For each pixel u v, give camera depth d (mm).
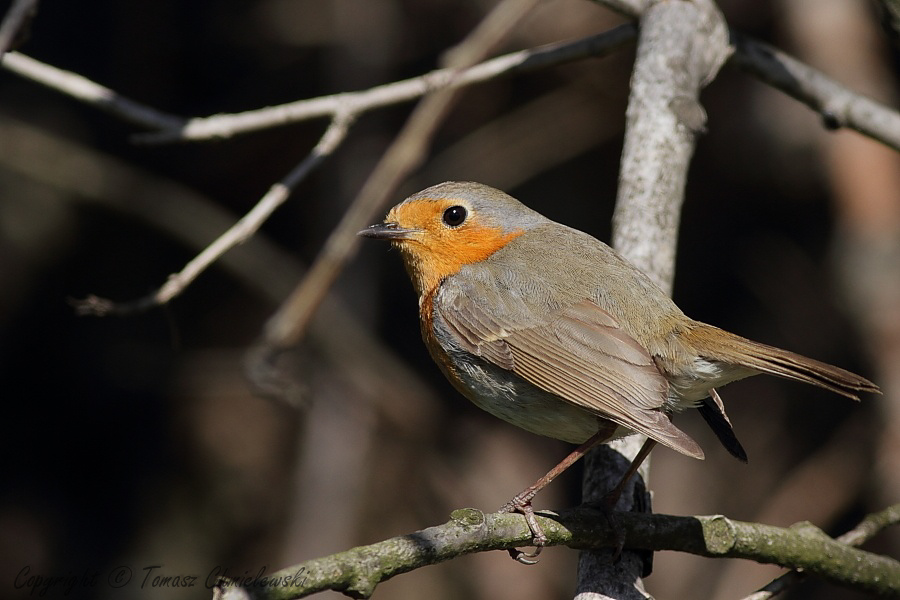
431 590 12562
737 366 5574
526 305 6164
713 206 12805
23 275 12703
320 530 12094
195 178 12953
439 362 6625
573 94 12195
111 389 13375
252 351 8492
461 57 8258
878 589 5680
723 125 12297
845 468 11945
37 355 13102
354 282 12602
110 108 7148
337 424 12391
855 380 5254
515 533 5023
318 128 12742
